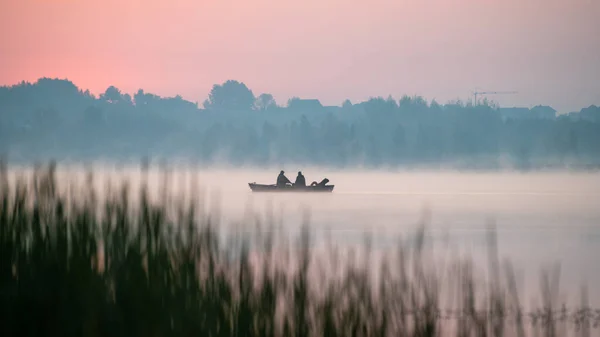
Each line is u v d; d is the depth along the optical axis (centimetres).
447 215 10800
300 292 1741
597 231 8512
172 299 1675
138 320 1631
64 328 1639
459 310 1816
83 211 1886
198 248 1802
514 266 5162
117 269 1733
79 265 1727
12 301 1688
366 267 1894
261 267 1850
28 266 1789
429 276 1902
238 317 1683
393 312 1745
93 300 1677
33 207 1911
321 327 1697
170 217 1875
